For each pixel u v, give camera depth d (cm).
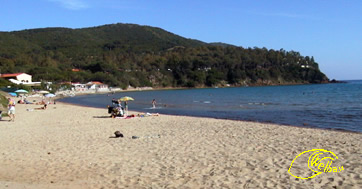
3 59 12112
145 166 1002
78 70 14338
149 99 6819
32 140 1498
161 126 1989
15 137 1589
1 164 1048
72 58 17088
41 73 11488
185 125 2038
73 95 9412
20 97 6391
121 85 14112
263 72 18875
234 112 3462
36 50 17388
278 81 18912
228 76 18375
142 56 19625
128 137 1547
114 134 1644
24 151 1245
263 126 1970
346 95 6625
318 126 2225
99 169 977
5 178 888
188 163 1027
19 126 2061
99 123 2212
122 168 984
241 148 1239
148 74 16725
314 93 7981
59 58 15938
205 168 965
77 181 859
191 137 1523
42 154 1190
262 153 1145
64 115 2875
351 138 1480
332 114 3050
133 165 1016
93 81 13400
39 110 3491
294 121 2547
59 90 9906
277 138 1478
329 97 6094
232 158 1079
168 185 815
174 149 1241
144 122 2234
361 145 1270
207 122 2217
